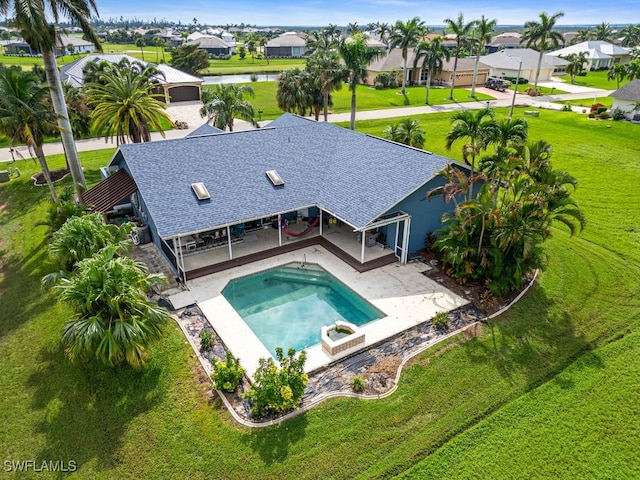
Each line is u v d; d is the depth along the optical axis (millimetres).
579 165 41344
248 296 22062
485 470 13055
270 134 29172
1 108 26312
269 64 133500
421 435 14180
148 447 13750
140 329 15242
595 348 18031
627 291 21812
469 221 20656
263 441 13898
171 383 16141
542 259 21203
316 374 16734
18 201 33000
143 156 24438
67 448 13766
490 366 17047
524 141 25984
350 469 13086
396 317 19891
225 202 23359
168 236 20750
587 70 116625
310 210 29156
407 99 77688
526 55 100125
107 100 35438
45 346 18062
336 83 47500
